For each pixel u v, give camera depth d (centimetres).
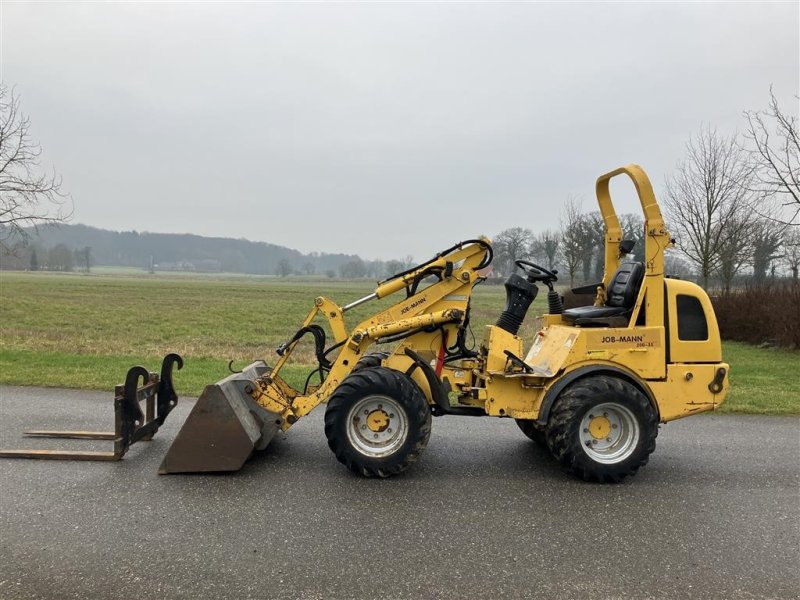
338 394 488
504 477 502
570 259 2305
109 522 390
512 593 314
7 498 428
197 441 486
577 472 493
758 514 429
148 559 341
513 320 539
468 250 548
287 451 561
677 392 513
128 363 1023
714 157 1669
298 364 1136
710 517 423
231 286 6650
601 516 421
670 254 1891
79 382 835
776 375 1052
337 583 320
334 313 556
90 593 304
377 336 520
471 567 341
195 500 432
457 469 521
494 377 512
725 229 1711
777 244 1911
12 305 2955
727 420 726
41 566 330
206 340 1692
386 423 496
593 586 323
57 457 519
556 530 396
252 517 404
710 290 1834
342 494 452
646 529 400
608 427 498
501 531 392
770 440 635
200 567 333
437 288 544
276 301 3838
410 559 349
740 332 1639
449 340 546
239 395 527
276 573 329
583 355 505
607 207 604
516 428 673
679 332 518
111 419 650
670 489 480
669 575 337
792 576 338
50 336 1641
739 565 350
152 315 2642
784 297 1513
